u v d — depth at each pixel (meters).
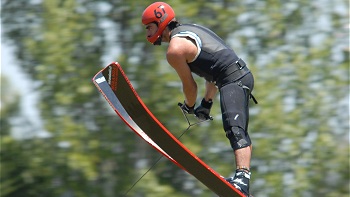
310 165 45.28
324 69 45.03
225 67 17.48
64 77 45.31
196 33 17.48
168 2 42.50
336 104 45.34
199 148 43.91
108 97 18.73
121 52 45.19
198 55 17.36
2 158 48.03
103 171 46.72
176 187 47.22
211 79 17.72
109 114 46.25
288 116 44.25
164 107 44.03
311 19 45.19
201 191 47.22
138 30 44.50
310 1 44.91
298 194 44.84
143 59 44.91
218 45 17.56
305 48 45.19
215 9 42.75
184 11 42.38
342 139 45.78
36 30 45.50
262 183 44.84
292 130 44.06
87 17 44.72
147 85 44.09
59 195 47.28
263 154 44.16
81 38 44.78
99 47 45.09
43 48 44.84
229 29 43.59
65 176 47.19
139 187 45.03
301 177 44.62
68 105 46.12
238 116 17.36
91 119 46.25
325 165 45.38
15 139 48.19
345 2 45.25
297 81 44.44
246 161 17.25
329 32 45.38
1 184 48.22
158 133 17.89
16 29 46.03
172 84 44.03
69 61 44.69
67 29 44.69
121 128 46.34
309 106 44.81
